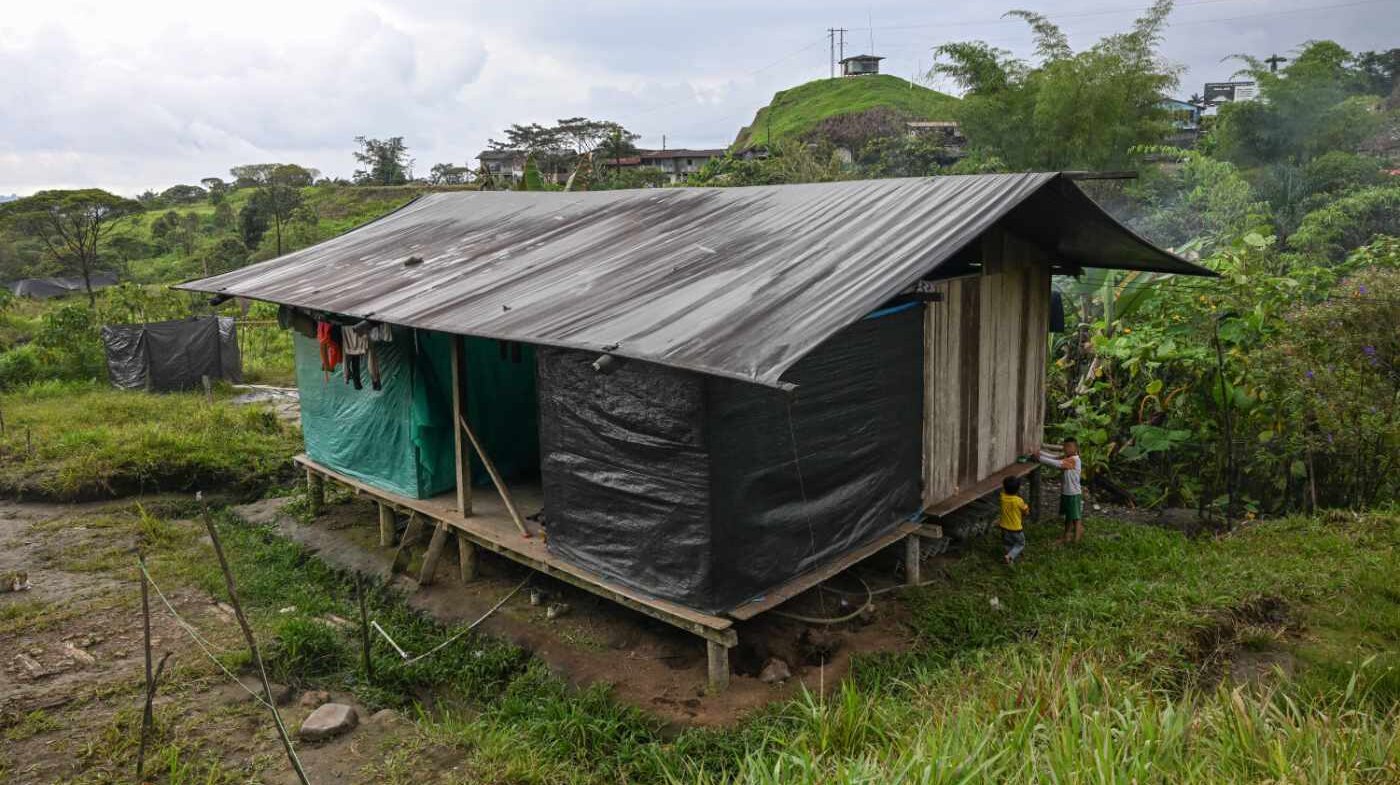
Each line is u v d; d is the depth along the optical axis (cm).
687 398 679
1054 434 1280
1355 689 610
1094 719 473
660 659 770
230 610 894
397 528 1135
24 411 1739
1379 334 977
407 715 711
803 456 762
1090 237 934
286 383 2266
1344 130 2606
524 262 977
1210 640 704
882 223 790
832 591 879
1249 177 2623
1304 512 1007
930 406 910
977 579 889
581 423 774
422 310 868
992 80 2920
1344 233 2027
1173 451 1165
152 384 2042
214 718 673
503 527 913
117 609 888
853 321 602
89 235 5628
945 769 434
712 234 902
